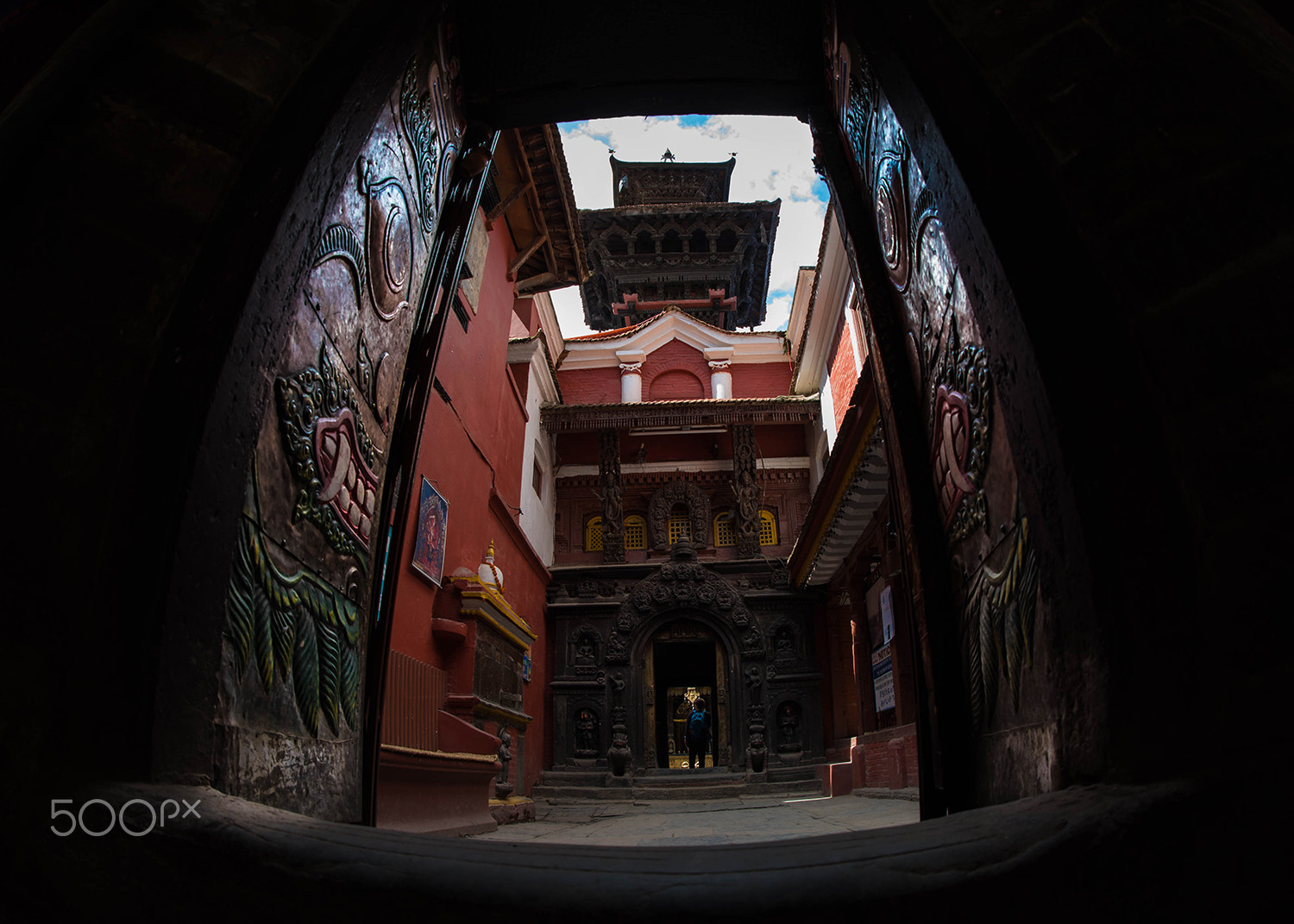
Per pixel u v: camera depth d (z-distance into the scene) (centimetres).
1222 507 147
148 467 157
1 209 166
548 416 1772
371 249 249
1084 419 162
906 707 1114
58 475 155
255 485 186
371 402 263
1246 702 135
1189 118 174
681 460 1870
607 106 326
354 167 225
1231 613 141
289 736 201
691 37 297
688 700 2477
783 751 1612
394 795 514
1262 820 125
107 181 176
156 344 168
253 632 183
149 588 151
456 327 1001
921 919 120
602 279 2720
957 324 226
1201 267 163
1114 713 150
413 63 256
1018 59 193
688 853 145
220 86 192
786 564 1716
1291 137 164
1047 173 180
